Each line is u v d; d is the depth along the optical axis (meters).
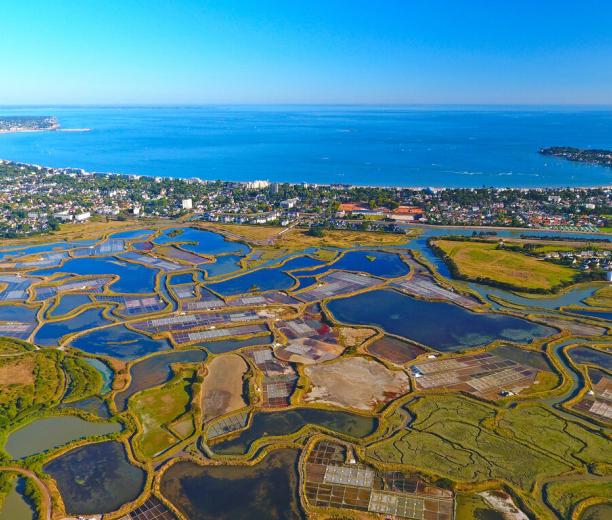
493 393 130.38
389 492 97.94
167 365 148.12
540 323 173.12
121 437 114.25
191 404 126.38
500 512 93.19
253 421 120.12
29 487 99.25
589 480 100.31
